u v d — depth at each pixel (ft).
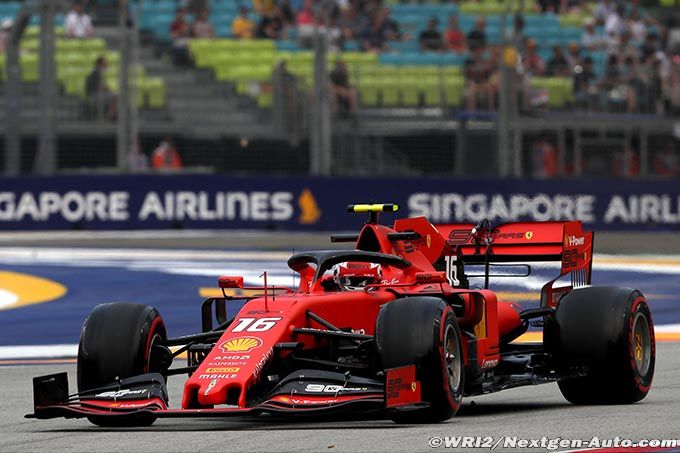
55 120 319.68
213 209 327.67
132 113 323.16
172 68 333.42
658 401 101.96
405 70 334.24
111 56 344.28
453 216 328.70
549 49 344.49
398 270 99.40
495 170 332.80
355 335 86.07
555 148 338.34
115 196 325.01
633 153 344.49
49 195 322.96
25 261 271.08
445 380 84.12
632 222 341.21
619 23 379.96
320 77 326.44
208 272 245.65
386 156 332.80
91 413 82.89
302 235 326.65
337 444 76.69
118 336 89.71
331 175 327.88
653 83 343.05
